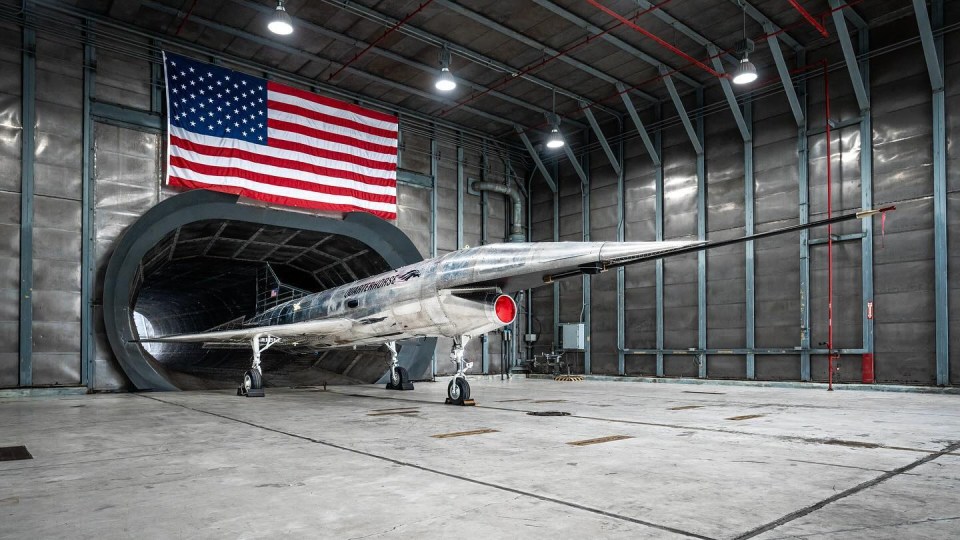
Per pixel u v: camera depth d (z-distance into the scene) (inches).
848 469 219.8
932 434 307.4
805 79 703.7
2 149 595.8
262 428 344.5
